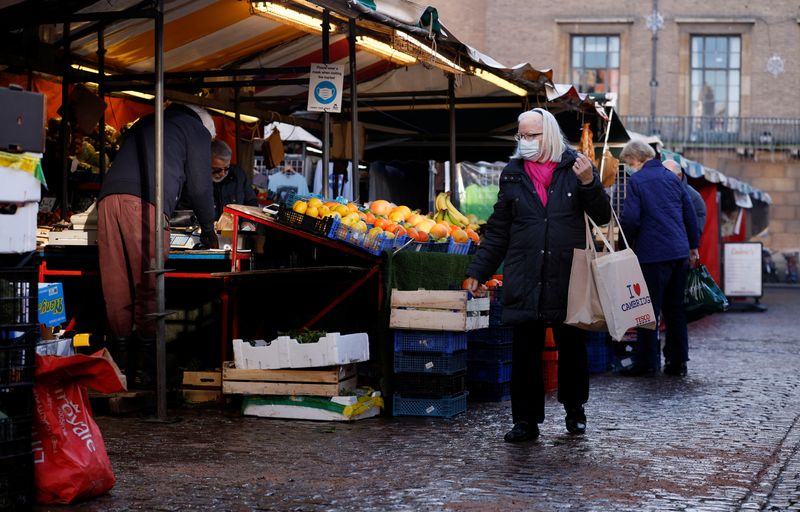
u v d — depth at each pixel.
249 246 7.99
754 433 6.85
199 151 7.82
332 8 7.61
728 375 10.09
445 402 7.39
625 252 6.33
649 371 10.23
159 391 7.13
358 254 7.51
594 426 7.07
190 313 8.24
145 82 10.65
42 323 5.71
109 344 8.25
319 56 11.24
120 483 5.27
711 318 19.02
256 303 8.13
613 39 43.88
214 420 7.20
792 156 42.62
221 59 10.82
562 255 6.35
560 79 43.84
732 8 43.28
